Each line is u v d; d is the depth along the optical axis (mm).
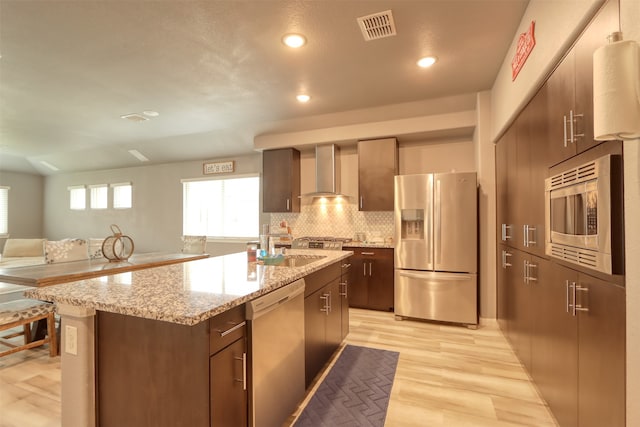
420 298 3514
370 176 4188
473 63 2736
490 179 3350
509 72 2504
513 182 2590
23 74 2863
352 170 4668
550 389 1846
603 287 1247
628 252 1077
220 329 1267
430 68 2828
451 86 3213
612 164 1157
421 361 2576
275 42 2377
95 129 4680
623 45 924
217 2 1912
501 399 2039
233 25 2152
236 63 2695
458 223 3383
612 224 1154
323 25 2164
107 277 1800
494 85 3109
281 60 2652
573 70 1482
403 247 3607
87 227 7152
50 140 5273
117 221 6793
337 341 2725
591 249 1295
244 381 1432
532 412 1901
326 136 4371
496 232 3336
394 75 2955
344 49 2482
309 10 2002
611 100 931
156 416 1285
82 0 1873
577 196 1429
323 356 2371
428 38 2344
